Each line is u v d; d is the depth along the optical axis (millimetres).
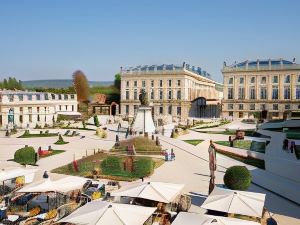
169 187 27594
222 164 47750
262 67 126062
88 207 22328
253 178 39781
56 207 27797
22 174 33875
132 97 143000
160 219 25328
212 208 23641
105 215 20969
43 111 113812
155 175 41375
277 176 40594
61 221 21312
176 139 70500
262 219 24578
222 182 38188
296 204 30578
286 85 123375
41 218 25156
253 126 83750
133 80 142625
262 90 126938
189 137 73688
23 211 27562
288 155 45375
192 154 54938
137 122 76375
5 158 53375
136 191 26859
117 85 176875
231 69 130500
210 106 158375
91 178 40031
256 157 48750
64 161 50031
